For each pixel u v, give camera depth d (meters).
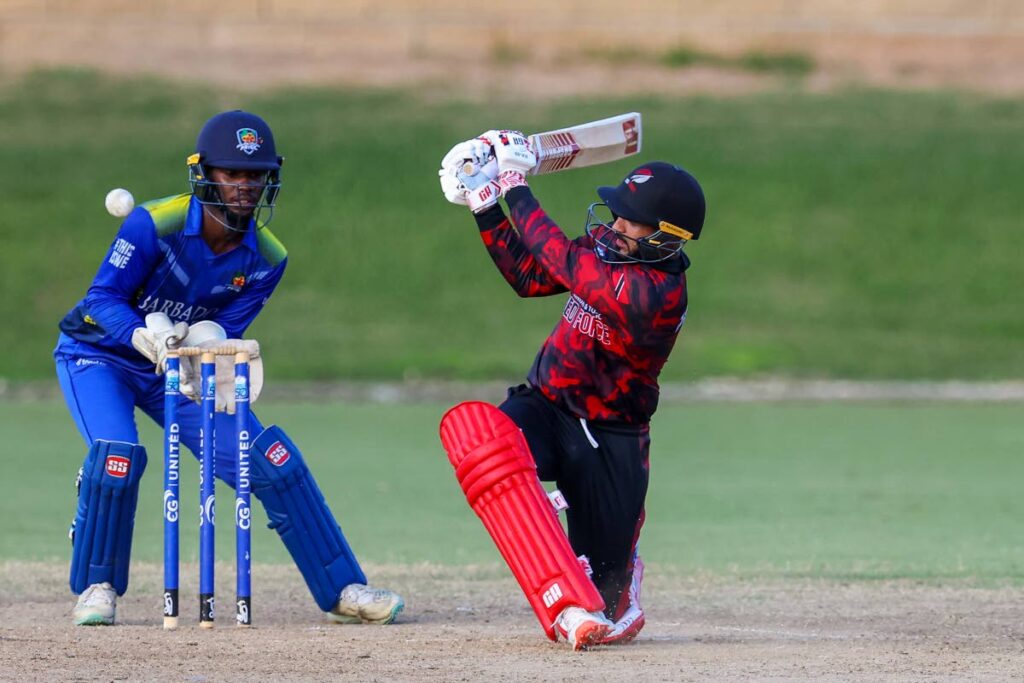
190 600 25.52
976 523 34.66
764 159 92.62
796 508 36.91
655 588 26.70
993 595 25.83
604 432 20.20
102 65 103.12
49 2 105.56
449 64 104.75
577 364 19.97
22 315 74.50
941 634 21.94
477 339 73.94
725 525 34.44
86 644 19.66
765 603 25.16
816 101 101.75
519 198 19.66
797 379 68.38
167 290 22.41
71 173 89.44
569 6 107.94
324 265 81.38
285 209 86.25
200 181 21.73
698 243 83.75
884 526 34.22
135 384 23.20
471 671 17.58
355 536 32.84
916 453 47.12
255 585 27.17
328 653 19.02
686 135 95.00
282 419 55.22
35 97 98.44
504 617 23.70
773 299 78.44
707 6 108.44
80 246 81.88
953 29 108.06
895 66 107.19
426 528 33.94
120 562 22.52
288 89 100.81
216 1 106.88
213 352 21.27
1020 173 91.75
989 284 80.50
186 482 40.62
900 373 69.56
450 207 87.88
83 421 22.53
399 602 22.73
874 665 18.23
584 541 20.64
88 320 22.80
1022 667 18.17
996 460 45.69
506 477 19.45
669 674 17.41
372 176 90.06
